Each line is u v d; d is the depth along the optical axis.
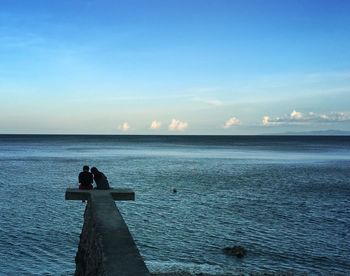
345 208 38.03
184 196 43.81
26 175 60.88
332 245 26.66
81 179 15.83
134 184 52.81
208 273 21.61
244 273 21.78
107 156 106.06
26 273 21.31
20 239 26.84
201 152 132.38
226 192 46.97
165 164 83.69
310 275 21.81
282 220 33.12
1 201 39.41
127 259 8.76
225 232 29.34
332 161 94.31
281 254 24.92
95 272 10.00
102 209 12.32
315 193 46.81
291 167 78.94
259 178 60.81
